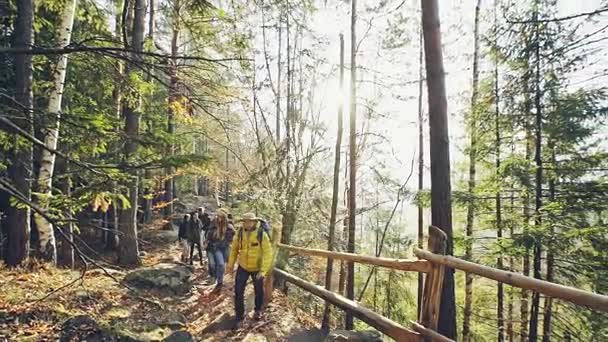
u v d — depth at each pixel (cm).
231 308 673
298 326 584
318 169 1305
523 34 768
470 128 974
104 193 418
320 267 1292
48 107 741
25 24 609
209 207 2791
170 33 1361
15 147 512
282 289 879
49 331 428
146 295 666
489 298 1070
